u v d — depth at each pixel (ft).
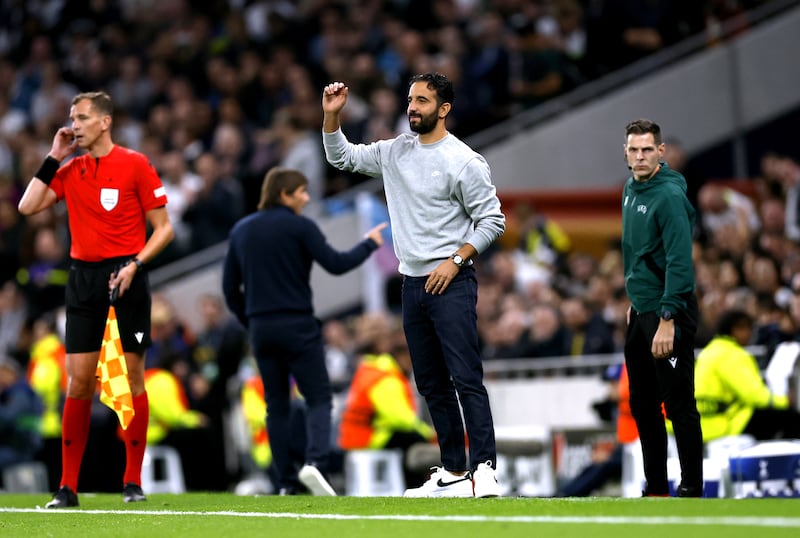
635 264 76.33
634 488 108.99
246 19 232.32
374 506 72.08
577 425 128.88
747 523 55.16
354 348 150.41
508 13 205.57
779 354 105.40
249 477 148.56
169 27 237.45
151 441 139.64
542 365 133.08
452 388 80.69
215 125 207.82
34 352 149.89
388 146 79.41
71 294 84.58
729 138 188.34
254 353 100.27
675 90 187.01
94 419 130.21
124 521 71.36
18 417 147.54
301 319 99.09
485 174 77.30
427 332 78.64
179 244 180.86
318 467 97.81
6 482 147.33
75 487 84.94
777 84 188.65
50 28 247.09
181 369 147.64
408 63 195.31
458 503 70.90
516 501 69.92
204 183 182.91
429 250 77.25
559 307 145.48
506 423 135.64
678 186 75.15
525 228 162.30
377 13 213.25
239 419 148.87
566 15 195.11
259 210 101.35
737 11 192.65
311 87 199.00
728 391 102.99
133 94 225.56
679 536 53.06
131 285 84.07
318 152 185.37
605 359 127.34
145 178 84.58
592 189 184.96
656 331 75.10
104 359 81.46
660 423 77.97
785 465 89.66
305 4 230.07
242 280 101.40
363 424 127.54
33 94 233.35
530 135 184.85
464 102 189.26
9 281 182.29
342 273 100.07
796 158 188.14
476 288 77.77
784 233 150.92
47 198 84.48
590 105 186.60
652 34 187.62
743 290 131.54
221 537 61.05
